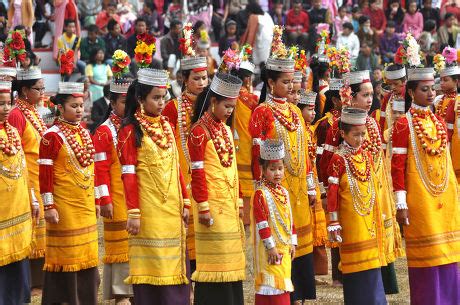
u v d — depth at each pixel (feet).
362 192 40.91
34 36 101.45
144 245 36.96
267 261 38.47
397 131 41.60
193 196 37.65
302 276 43.11
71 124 41.65
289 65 42.63
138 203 36.81
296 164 42.75
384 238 42.55
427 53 98.02
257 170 42.14
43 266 44.16
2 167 39.75
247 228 55.36
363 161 41.24
